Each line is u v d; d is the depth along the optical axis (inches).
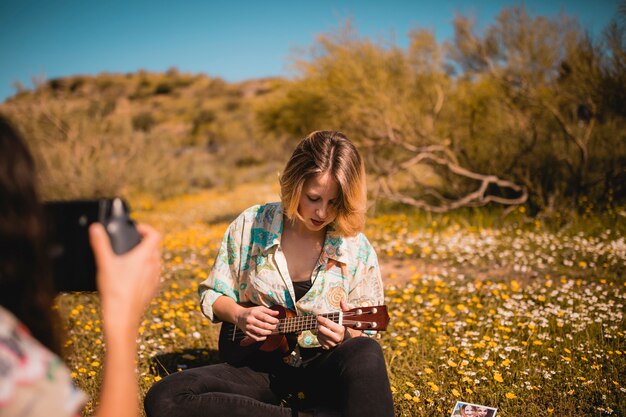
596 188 339.9
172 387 91.9
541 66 325.4
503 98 352.8
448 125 373.4
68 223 42.3
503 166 359.3
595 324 157.2
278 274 103.6
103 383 39.8
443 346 146.3
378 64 368.5
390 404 86.6
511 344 146.5
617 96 318.3
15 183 35.4
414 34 378.6
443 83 376.5
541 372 129.9
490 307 175.5
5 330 34.8
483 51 331.6
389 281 216.7
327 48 379.9
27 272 36.8
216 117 2293.3
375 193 351.3
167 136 846.5
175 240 319.9
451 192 409.4
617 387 121.6
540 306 174.2
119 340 40.5
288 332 100.2
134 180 674.2
